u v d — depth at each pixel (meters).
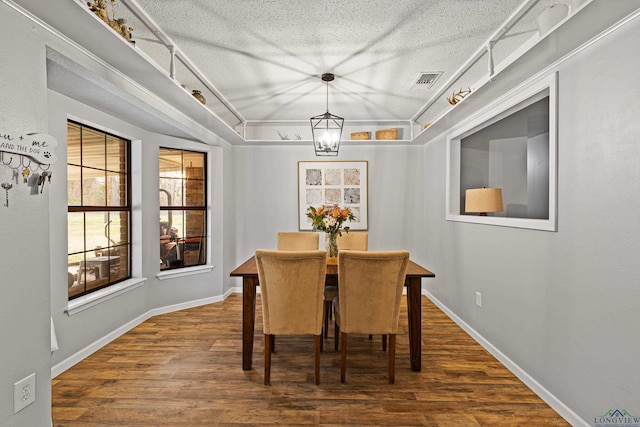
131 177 3.71
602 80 1.76
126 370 2.60
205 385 2.38
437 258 4.37
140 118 3.34
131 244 3.72
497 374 2.56
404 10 2.17
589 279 1.85
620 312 1.66
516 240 2.57
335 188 4.96
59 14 1.60
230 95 3.75
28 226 1.62
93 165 3.22
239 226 5.00
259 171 4.99
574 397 1.95
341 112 4.41
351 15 2.22
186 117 3.42
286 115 4.55
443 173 4.15
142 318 3.73
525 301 2.44
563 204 2.05
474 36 2.48
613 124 1.70
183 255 4.38
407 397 2.24
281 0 2.06
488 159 3.94
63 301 2.60
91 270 3.17
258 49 2.68
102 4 1.84
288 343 3.14
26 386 1.60
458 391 2.32
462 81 3.32
